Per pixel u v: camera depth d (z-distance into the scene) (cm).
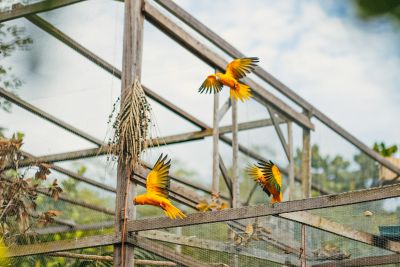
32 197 651
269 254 544
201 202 694
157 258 574
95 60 675
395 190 444
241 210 499
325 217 504
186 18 716
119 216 540
